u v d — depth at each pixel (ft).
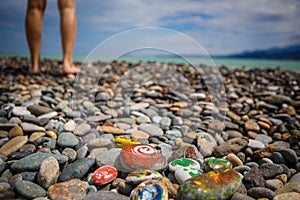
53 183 3.63
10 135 5.14
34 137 5.11
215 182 3.17
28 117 5.85
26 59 20.17
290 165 4.55
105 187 3.68
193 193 3.02
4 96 8.13
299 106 8.17
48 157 3.96
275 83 12.57
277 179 3.92
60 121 6.04
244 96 9.85
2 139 5.00
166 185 3.50
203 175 3.29
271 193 3.48
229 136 5.81
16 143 4.72
